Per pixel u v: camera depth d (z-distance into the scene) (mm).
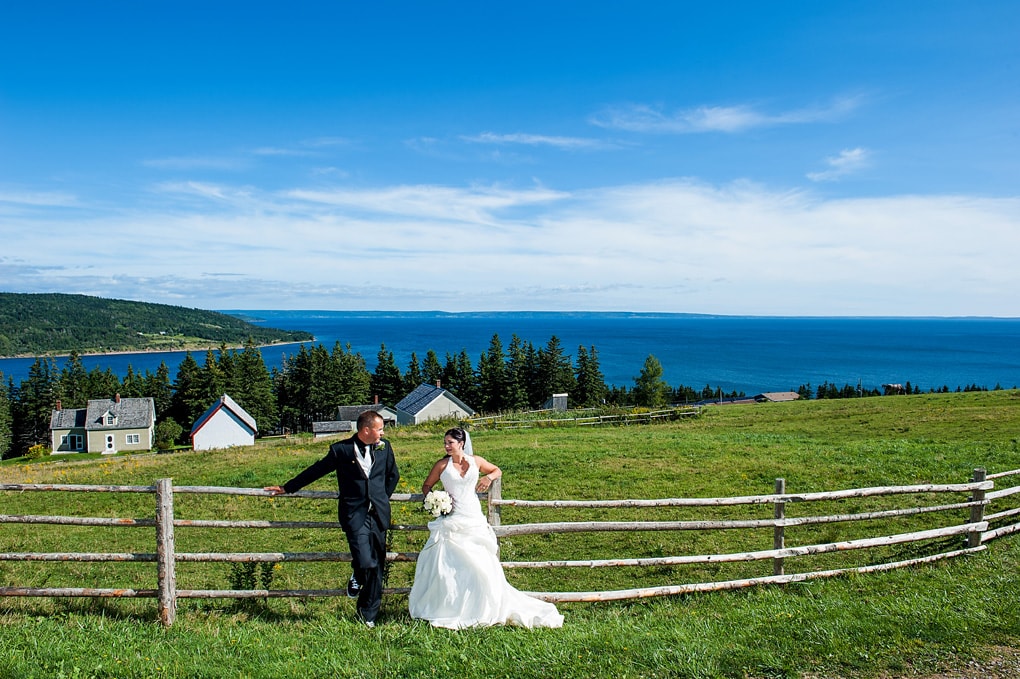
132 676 4984
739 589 7688
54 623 6047
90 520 6449
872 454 18234
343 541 12141
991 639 5832
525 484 15961
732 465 17297
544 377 91625
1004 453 17500
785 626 6102
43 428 86000
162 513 6309
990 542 9484
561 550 11055
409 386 93562
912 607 6543
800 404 46062
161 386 89000
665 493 14570
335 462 6422
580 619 6605
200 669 5121
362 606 6453
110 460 32719
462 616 6305
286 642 5816
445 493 6508
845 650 5562
